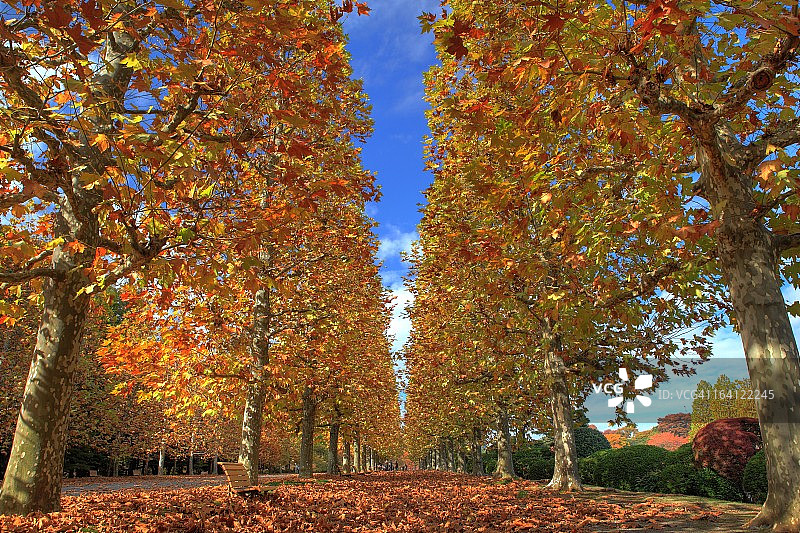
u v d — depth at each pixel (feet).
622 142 15.81
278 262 39.50
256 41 14.88
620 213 22.47
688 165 20.65
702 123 15.30
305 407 67.77
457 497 35.14
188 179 13.14
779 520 14.53
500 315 38.86
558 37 13.37
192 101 18.03
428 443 142.72
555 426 39.27
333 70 19.30
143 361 30.35
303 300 42.14
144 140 13.55
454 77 34.27
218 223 17.16
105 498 28.78
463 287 38.09
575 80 15.06
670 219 17.13
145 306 31.19
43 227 22.09
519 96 23.56
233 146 16.17
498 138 18.75
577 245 23.16
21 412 18.47
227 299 32.81
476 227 33.24
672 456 40.01
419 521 24.26
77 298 19.74
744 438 33.12
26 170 16.46
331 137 33.47
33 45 16.55
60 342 19.20
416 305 57.26
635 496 33.42
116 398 86.84
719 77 18.74
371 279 51.31
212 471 144.87
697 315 31.63
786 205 17.15
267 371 34.81
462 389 52.29
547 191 21.36
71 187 17.88
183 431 102.63
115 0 12.26
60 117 14.46
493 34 19.26
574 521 23.36
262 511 25.95
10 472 17.75
